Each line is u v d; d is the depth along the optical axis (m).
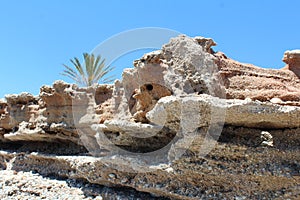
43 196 10.06
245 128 7.88
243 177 7.58
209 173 7.75
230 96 8.65
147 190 8.53
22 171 12.38
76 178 10.55
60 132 11.59
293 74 9.56
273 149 7.51
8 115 13.62
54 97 11.62
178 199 8.24
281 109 7.25
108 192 9.28
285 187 7.41
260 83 8.89
